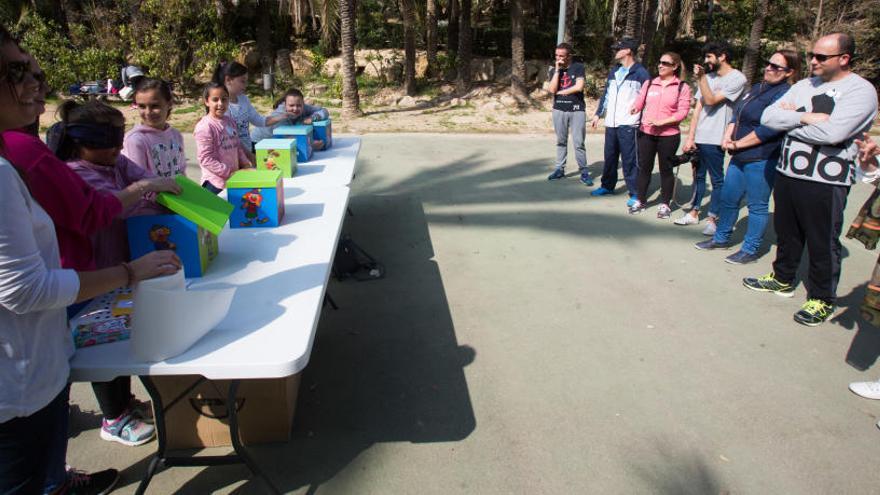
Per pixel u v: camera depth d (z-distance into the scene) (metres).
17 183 1.49
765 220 4.73
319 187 3.76
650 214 6.16
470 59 13.85
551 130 11.12
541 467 2.58
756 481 2.51
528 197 6.73
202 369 1.82
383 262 4.87
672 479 2.52
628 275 4.63
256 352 1.88
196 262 2.38
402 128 11.05
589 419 2.90
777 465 2.60
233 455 2.31
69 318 2.17
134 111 12.45
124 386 2.68
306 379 3.22
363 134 10.41
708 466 2.59
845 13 14.55
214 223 2.32
